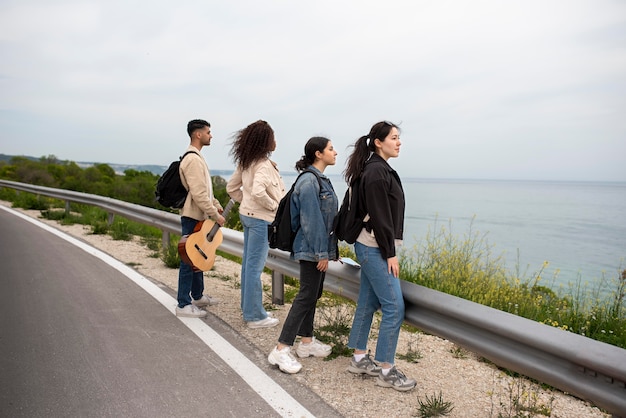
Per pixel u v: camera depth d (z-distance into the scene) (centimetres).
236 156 461
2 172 3609
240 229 1088
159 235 1135
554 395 352
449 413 316
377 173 337
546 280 707
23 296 560
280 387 344
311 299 384
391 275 348
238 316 512
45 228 1130
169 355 398
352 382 362
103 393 330
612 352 232
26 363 378
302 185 379
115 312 508
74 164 4219
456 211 13712
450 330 322
